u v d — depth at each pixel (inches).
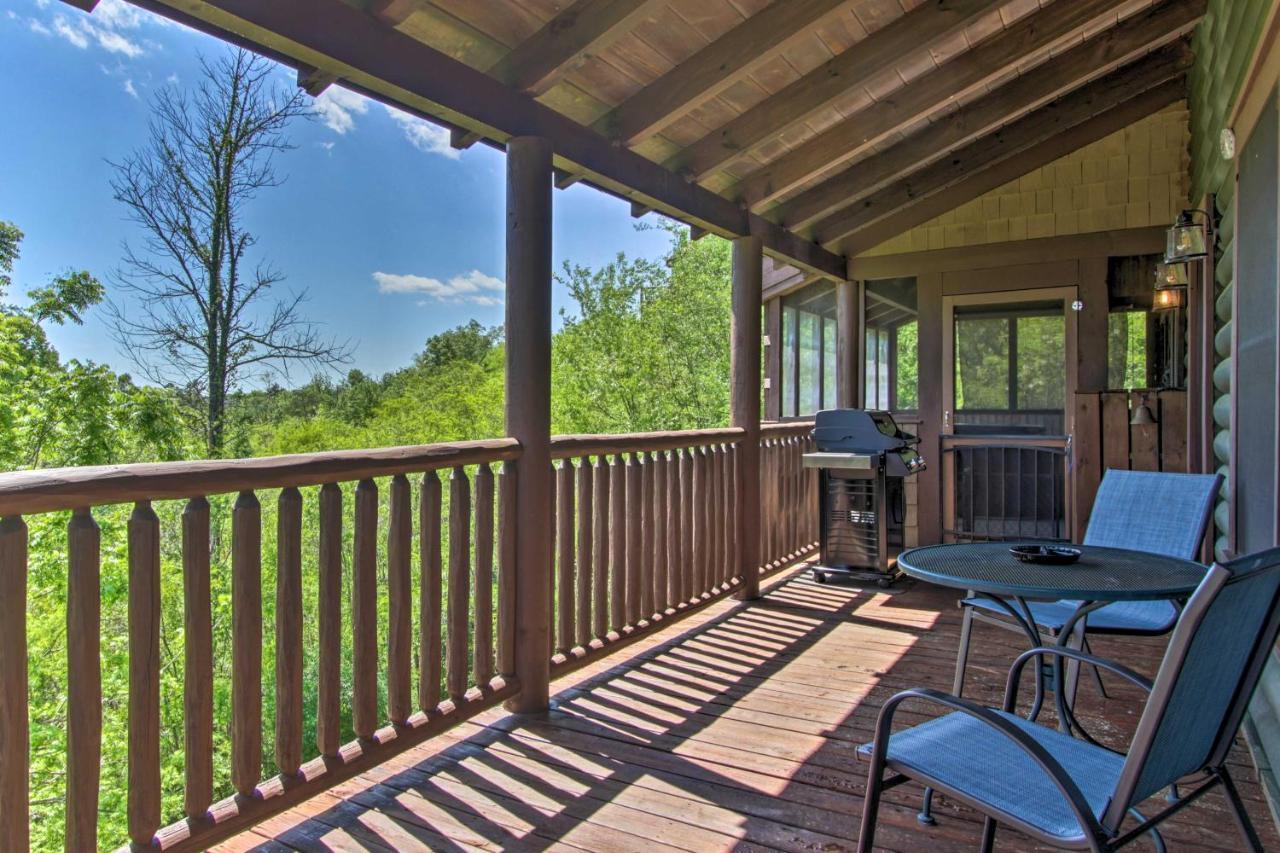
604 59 121.6
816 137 167.5
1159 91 213.2
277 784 82.0
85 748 65.6
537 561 115.5
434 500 101.9
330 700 87.4
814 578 205.8
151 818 70.6
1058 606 110.3
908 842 81.4
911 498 244.2
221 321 572.7
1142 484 112.0
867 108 162.6
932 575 81.6
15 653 61.3
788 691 125.6
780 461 205.5
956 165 215.3
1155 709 48.3
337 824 86.7
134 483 67.3
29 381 460.1
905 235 246.2
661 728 111.5
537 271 114.3
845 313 253.0
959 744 64.9
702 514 162.2
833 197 197.6
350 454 88.0
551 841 82.8
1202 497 104.0
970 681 128.5
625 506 138.8
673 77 127.5
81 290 531.8
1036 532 229.3
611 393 660.7
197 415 558.6
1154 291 218.5
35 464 428.1
